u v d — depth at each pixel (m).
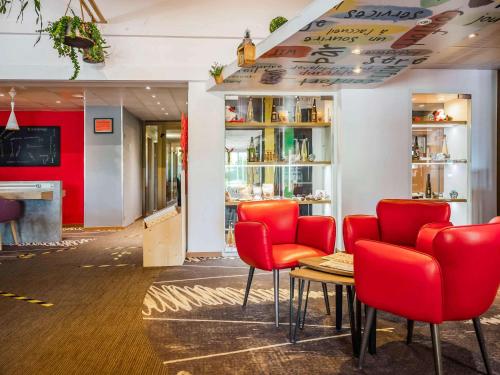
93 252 5.88
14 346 2.60
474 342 2.62
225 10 5.47
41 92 7.34
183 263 5.08
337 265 2.64
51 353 2.49
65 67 5.32
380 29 3.22
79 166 9.33
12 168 9.25
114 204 8.55
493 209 5.54
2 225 6.68
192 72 5.43
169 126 11.28
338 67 4.29
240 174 5.76
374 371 2.23
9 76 5.27
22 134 9.25
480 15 2.98
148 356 2.44
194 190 5.48
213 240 5.52
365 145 5.39
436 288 1.93
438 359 1.96
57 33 4.38
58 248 6.21
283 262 3.02
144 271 4.68
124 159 8.79
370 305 2.22
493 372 2.20
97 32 4.68
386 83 5.39
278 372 2.23
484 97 5.53
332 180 5.59
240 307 3.36
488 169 5.55
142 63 5.42
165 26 5.42
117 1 5.39
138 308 3.35
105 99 7.86
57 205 6.88
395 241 3.50
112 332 2.83
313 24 3.12
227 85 5.13
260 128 5.77
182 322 3.02
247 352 2.49
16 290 3.89
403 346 2.57
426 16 2.97
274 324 2.97
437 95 5.60
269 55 3.89
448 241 1.95
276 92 5.45
